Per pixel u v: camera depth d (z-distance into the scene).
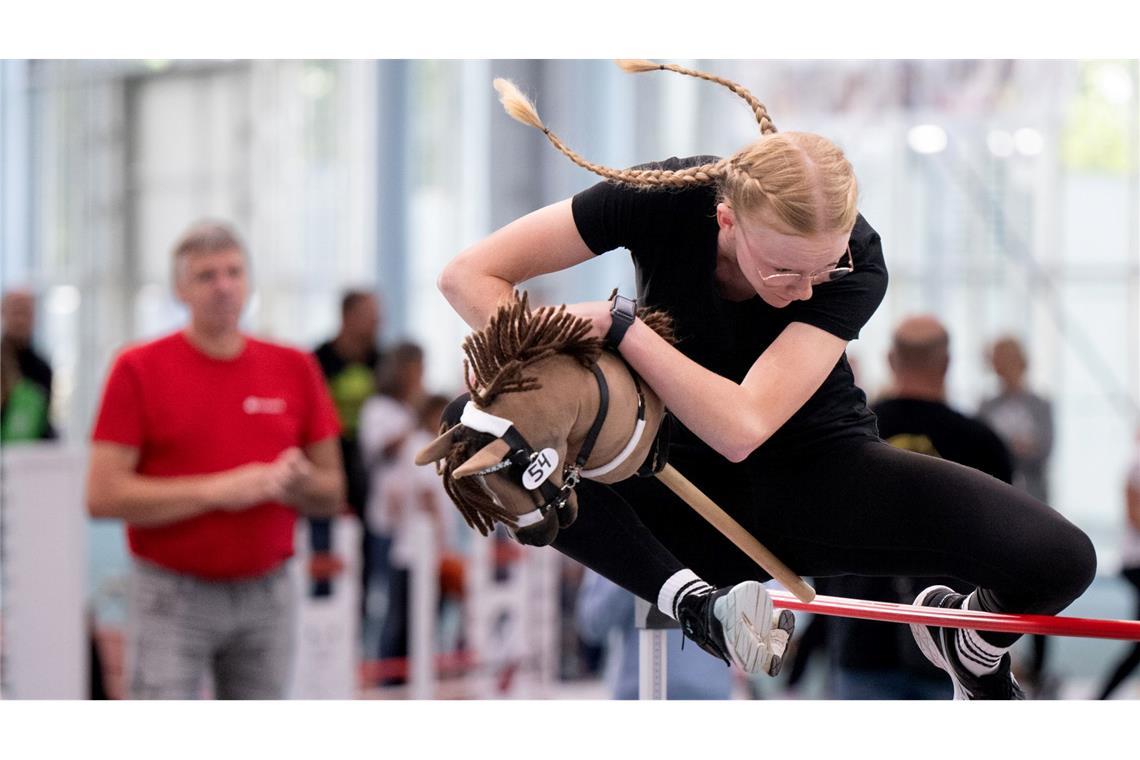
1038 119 20.66
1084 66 21.97
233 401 7.37
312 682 10.16
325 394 7.88
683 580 4.04
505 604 12.20
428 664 11.12
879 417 7.84
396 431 12.52
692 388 3.65
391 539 12.48
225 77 25.66
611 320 3.68
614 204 4.07
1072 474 22.14
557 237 4.09
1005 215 21.75
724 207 3.80
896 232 21.80
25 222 27.69
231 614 7.30
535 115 4.03
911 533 4.19
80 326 27.39
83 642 9.51
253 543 7.30
